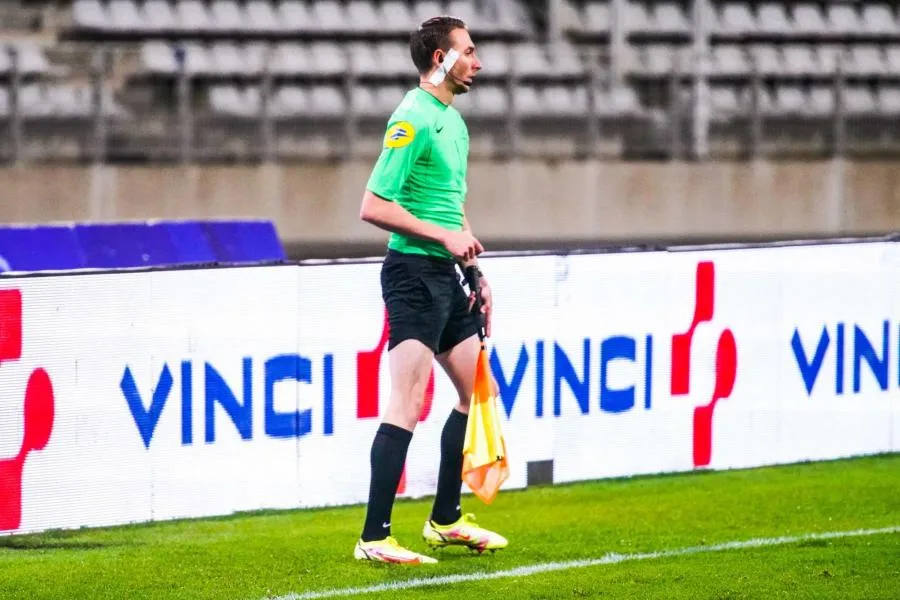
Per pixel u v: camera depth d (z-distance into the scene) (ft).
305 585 53.16
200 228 101.24
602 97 196.95
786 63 211.41
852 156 199.41
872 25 229.04
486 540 57.67
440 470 57.67
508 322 71.26
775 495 71.51
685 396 76.48
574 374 73.36
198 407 65.05
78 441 62.49
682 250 75.41
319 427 68.03
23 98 174.81
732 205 193.88
